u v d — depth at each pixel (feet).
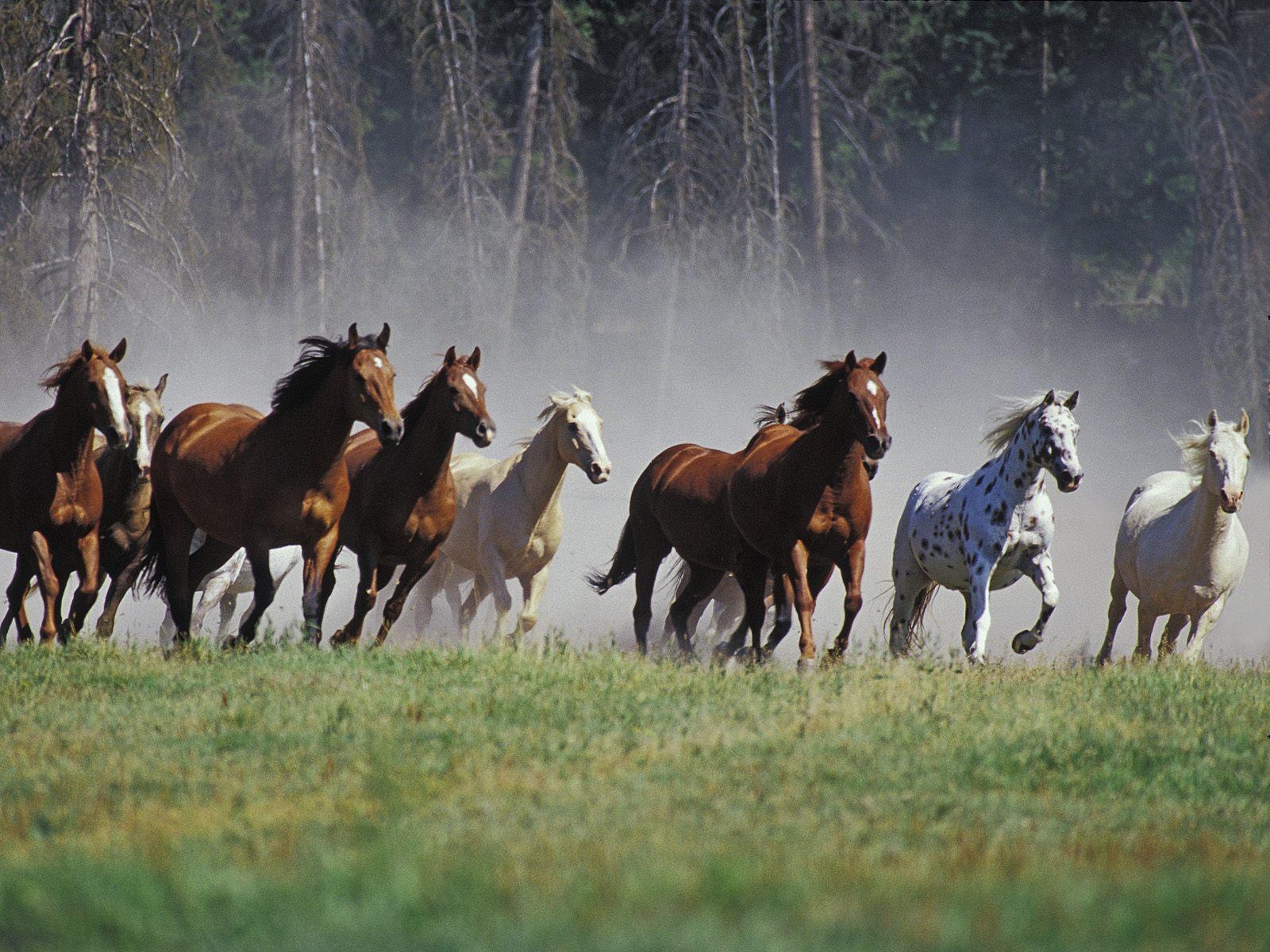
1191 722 35.47
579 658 42.09
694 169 136.46
